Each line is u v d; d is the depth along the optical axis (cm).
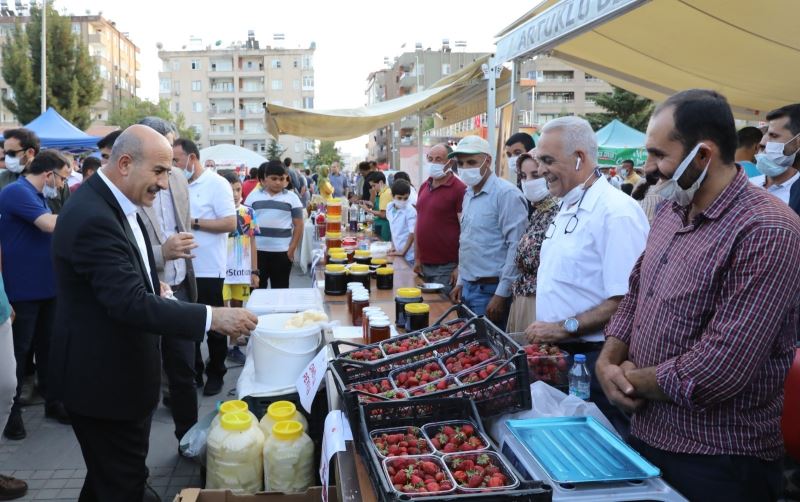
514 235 360
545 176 244
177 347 338
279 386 274
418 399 175
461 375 197
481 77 625
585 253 233
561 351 223
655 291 167
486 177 379
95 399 218
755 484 151
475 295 385
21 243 391
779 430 156
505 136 510
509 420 182
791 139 337
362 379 207
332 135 877
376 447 160
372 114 691
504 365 188
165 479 323
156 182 224
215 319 226
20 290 388
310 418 274
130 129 222
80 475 331
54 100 3203
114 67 8069
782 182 363
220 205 433
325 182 1020
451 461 153
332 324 305
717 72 552
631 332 187
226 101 8844
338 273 393
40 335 415
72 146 1251
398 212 619
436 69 6812
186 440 275
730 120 148
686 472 155
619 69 616
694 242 155
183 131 6322
